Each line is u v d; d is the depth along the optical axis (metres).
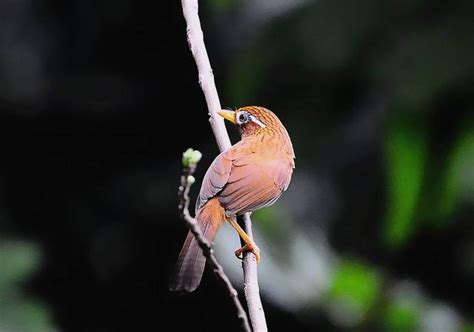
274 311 13.14
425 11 8.81
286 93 10.62
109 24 15.30
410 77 8.74
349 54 9.24
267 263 13.20
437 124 9.05
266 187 7.81
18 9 15.08
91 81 15.38
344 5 9.18
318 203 14.48
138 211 15.64
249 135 8.55
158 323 15.83
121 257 15.78
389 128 9.22
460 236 14.03
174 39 15.48
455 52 8.62
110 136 15.81
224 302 15.42
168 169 15.81
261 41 10.30
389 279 13.06
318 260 13.55
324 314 12.95
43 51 15.20
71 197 15.94
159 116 15.76
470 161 9.14
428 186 9.48
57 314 15.61
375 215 14.34
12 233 15.66
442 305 13.27
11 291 11.95
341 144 13.69
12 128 15.48
